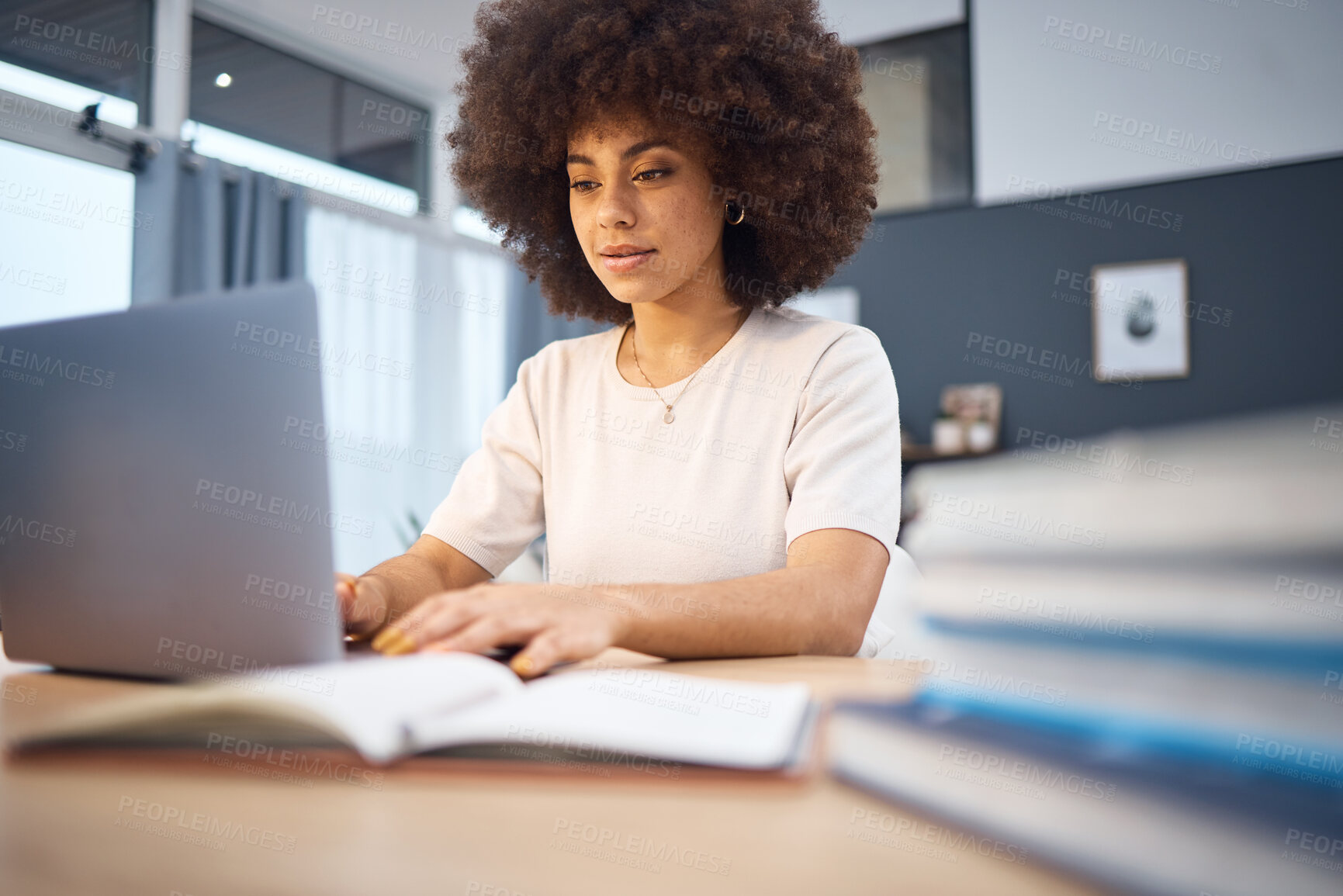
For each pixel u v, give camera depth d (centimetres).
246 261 392
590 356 138
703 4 122
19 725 53
